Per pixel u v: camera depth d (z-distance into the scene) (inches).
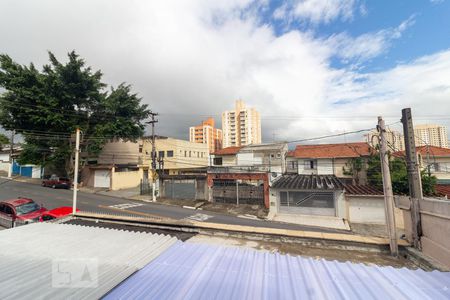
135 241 180.4
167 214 741.9
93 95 1112.2
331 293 110.3
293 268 139.3
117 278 119.3
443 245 165.8
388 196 216.7
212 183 990.4
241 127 2864.2
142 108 1253.7
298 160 1280.8
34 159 1095.0
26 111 958.4
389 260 191.5
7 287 107.6
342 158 1178.0
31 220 455.2
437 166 1054.4
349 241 210.1
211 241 223.1
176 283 117.6
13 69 970.7
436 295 108.7
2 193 941.2
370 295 108.8
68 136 1113.4
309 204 777.6
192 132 3065.9
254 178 923.4
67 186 1150.3
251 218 751.1
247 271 133.8
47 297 99.7
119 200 954.7
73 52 1012.5
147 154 1667.1
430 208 183.9
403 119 234.5
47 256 148.9
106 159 1499.8
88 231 208.7
